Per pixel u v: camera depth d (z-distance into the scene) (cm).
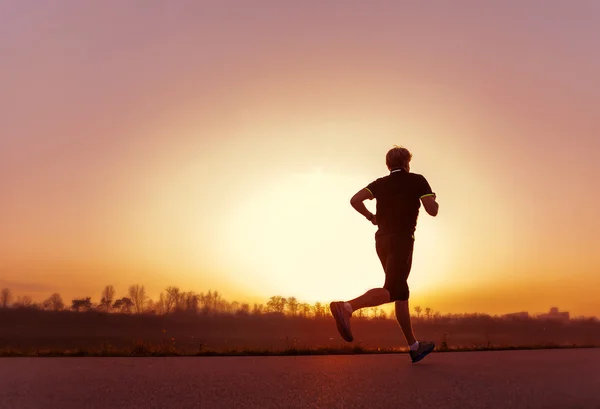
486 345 739
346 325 473
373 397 277
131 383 330
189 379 348
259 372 393
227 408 249
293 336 721
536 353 607
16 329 4625
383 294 484
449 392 293
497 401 267
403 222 507
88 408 250
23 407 253
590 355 569
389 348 714
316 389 304
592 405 264
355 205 525
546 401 269
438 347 732
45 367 435
